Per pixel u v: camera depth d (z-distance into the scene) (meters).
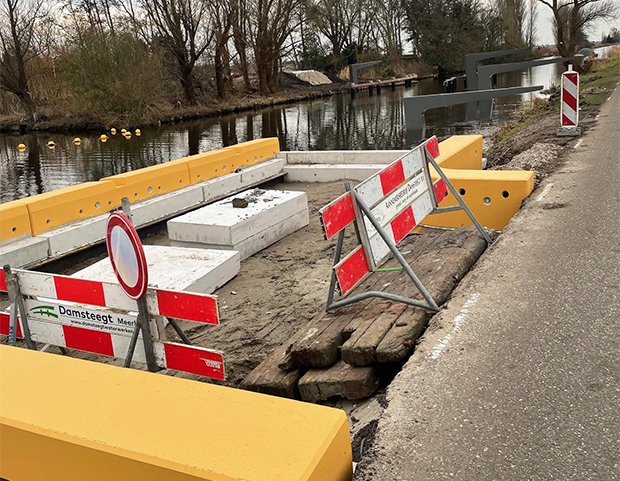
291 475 2.19
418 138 17.97
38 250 8.04
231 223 8.12
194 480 2.28
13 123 41.44
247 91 54.91
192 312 4.18
